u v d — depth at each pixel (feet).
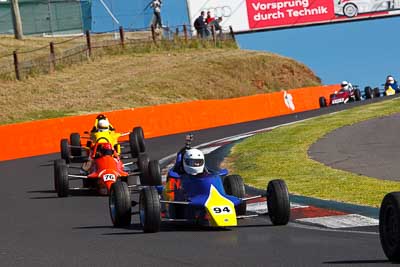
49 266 101.30
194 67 569.23
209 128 364.58
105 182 181.98
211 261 98.07
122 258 103.81
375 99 454.40
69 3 631.97
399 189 160.97
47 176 236.63
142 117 343.46
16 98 463.01
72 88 496.64
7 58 541.75
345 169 197.77
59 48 585.22
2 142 296.92
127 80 522.88
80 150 273.54
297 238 114.42
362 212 137.49
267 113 413.39
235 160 235.81
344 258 95.96
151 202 124.77
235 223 120.57
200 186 127.13
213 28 648.79
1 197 195.52
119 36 631.15
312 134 278.87
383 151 224.33
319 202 151.12
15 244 123.34
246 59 602.44
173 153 273.54
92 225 140.77
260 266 93.45
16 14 597.52
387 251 89.92
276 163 217.77
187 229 127.85
